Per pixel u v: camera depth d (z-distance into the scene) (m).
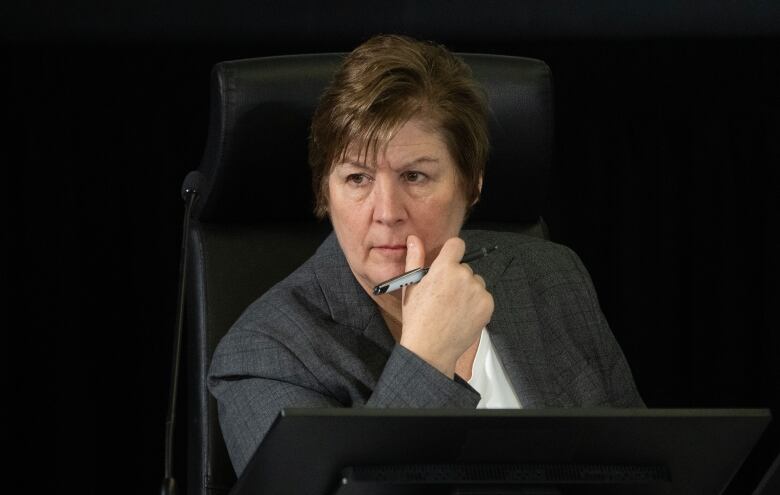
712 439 4.36
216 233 6.85
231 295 6.72
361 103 5.53
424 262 5.64
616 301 9.41
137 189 8.88
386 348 6.04
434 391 5.12
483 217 7.32
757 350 9.51
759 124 9.31
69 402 8.92
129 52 8.77
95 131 8.80
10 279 8.83
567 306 6.66
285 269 6.87
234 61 6.67
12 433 8.88
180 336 6.15
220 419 5.96
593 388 6.41
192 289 6.79
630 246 9.35
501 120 6.99
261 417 5.68
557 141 9.25
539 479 4.22
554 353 6.46
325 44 8.94
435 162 5.64
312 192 6.84
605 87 9.19
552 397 6.28
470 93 5.78
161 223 8.91
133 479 9.05
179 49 8.80
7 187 8.77
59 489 8.95
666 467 4.40
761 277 9.42
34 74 8.70
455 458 4.16
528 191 7.20
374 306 6.09
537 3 9.05
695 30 9.16
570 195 9.30
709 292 9.45
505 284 6.55
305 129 6.68
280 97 6.62
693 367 9.52
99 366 8.96
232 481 6.41
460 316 5.35
